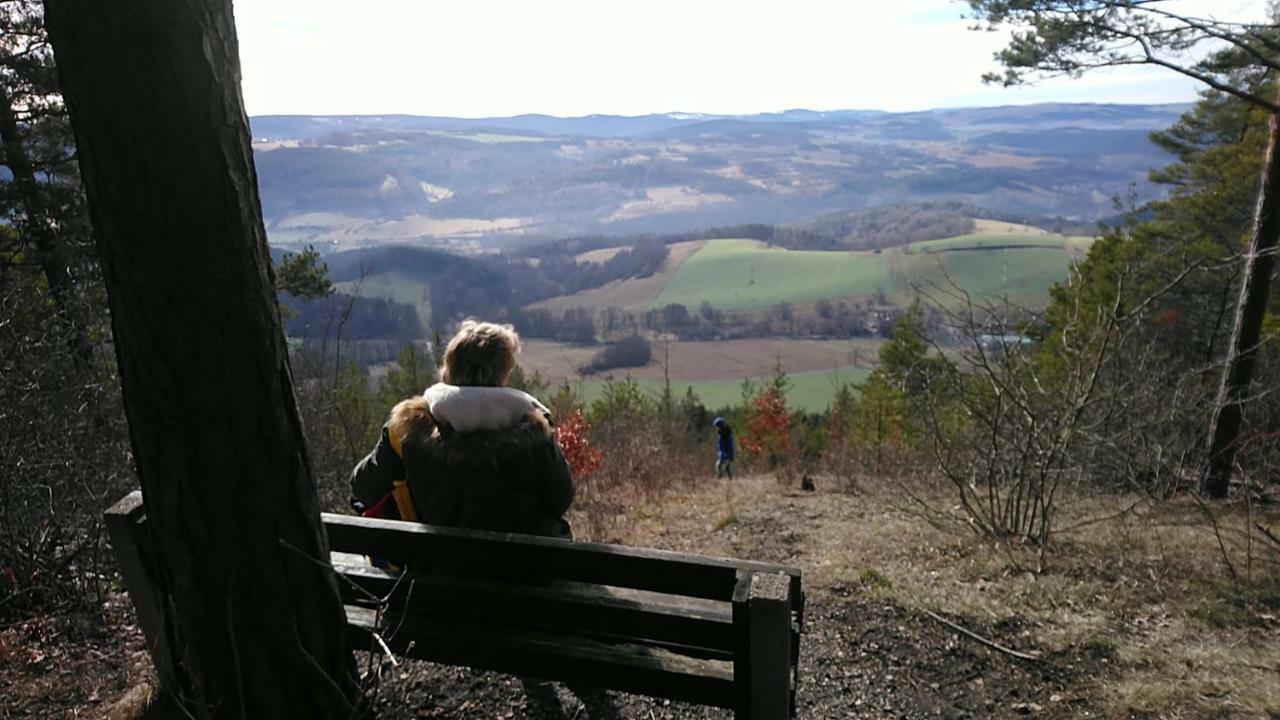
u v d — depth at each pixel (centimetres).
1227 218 1781
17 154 898
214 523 163
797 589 194
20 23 890
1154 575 419
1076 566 438
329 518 219
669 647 205
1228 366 802
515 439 228
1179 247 1245
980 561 448
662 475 932
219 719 177
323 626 182
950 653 335
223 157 151
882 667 325
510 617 214
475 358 236
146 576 217
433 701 265
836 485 876
